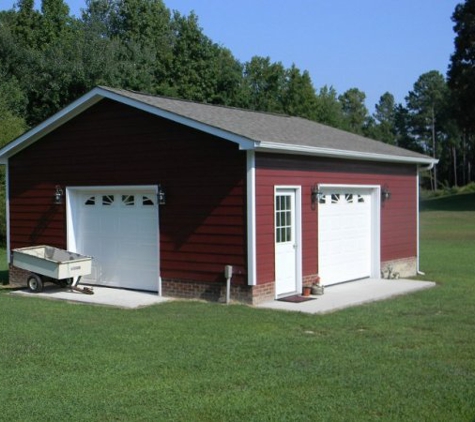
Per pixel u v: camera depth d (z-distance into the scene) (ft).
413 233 58.65
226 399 21.79
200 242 42.24
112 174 46.73
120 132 46.14
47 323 34.96
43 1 155.12
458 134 304.09
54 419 20.06
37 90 126.00
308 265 45.11
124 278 47.93
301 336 31.30
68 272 45.16
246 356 27.37
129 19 181.78
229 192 40.73
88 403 21.48
